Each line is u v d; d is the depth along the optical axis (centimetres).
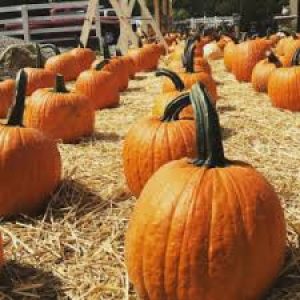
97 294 91
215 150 84
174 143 119
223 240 77
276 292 86
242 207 79
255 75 267
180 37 584
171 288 80
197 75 204
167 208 80
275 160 153
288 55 320
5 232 113
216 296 79
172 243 79
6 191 118
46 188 123
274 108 224
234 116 211
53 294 92
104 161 158
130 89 304
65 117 177
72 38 672
